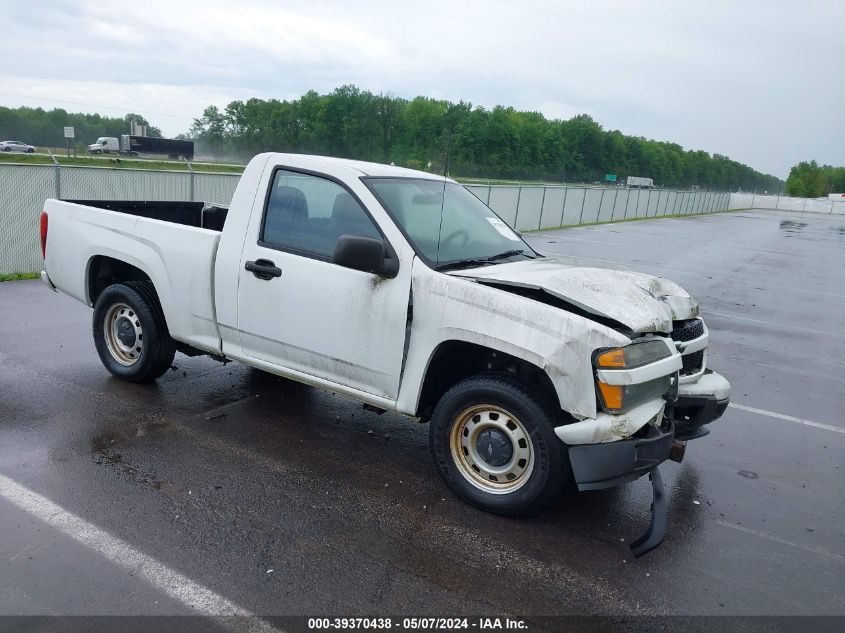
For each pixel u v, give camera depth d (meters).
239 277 4.65
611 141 117.88
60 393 5.30
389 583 3.22
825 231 44.16
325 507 3.89
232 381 5.90
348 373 4.28
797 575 3.59
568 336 3.55
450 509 3.97
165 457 4.36
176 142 55.06
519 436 3.81
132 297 5.32
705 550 3.77
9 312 7.72
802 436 5.79
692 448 5.34
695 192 57.12
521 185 24.77
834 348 9.34
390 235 4.10
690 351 4.48
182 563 3.25
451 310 3.85
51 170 11.07
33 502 3.69
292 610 2.98
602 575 3.43
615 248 21.03
